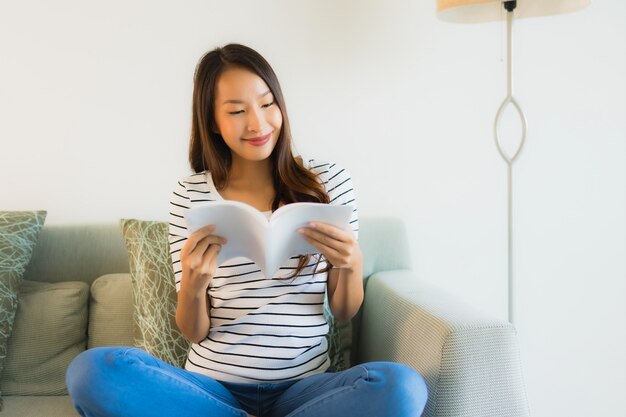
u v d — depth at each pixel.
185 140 1.91
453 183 1.98
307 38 1.89
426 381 1.19
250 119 1.28
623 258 2.03
